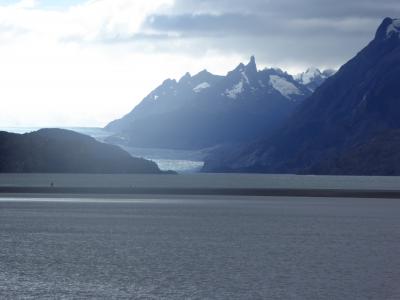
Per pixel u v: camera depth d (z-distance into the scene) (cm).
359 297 5944
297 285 6494
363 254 8650
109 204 19300
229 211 16900
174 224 12962
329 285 6488
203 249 9144
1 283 6512
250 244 9750
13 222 12975
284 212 16625
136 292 6147
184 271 7281
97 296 5962
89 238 10350
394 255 8550
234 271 7300
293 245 9638
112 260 8031
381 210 17462
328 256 8469
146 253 8681
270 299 5878
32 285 6431
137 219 13962
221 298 5916
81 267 7475
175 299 5862
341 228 12269
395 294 6062
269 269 7431
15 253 8581
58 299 5828
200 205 19488
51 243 9662
